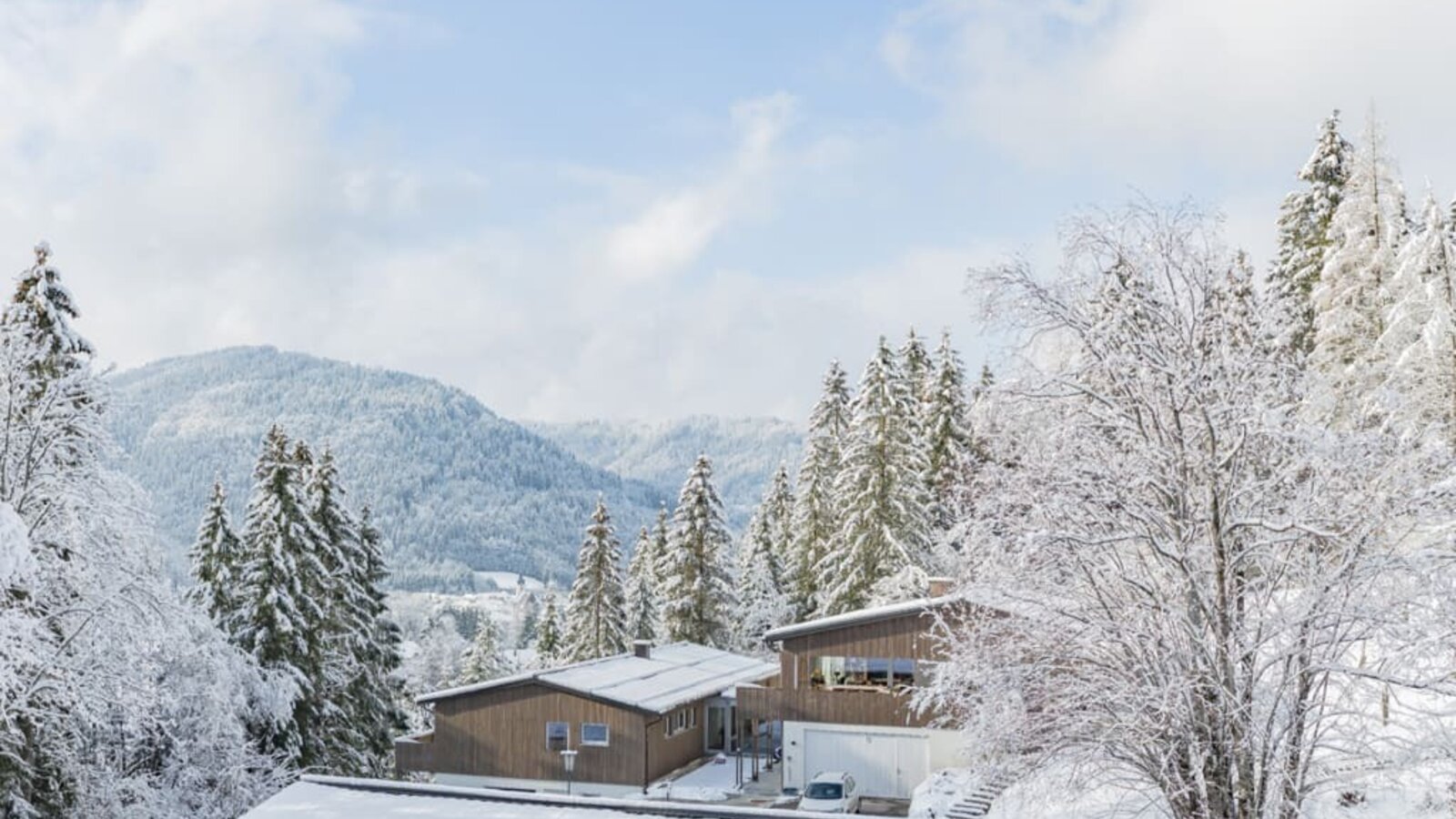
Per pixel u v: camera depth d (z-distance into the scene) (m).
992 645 19.02
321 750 40.97
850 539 49.44
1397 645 16.67
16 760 26.41
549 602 77.12
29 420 28.44
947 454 52.62
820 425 58.84
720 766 43.00
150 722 30.72
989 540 19.03
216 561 41.66
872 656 35.94
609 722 38.25
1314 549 17.67
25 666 26.06
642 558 77.44
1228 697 16.84
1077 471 18.41
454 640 101.69
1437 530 17.22
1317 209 45.84
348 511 46.81
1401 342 32.84
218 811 34.84
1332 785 17.77
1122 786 18.30
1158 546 17.80
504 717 39.22
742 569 69.00
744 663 51.47
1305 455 17.67
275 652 39.53
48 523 28.00
